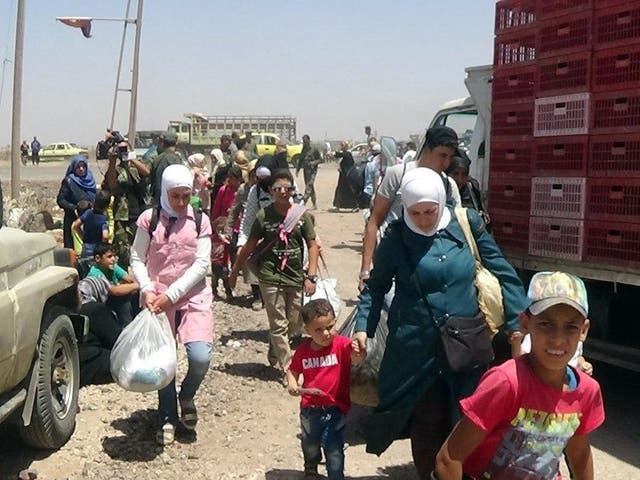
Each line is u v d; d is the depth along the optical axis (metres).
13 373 4.67
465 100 9.76
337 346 4.72
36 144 54.41
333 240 17.81
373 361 5.12
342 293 11.43
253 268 6.88
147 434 5.68
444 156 4.85
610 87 5.65
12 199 16.05
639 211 5.48
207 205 12.73
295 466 5.25
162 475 5.04
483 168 8.41
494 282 4.21
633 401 6.54
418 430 4.29
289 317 6.92
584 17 5.82
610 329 5.94
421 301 4.15
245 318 9.48
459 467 2.87
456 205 4.93
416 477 5.11
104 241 9.36
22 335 4.70
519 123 6.55
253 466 5.23
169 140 10.77
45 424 5.15
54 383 5.41
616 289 5.72
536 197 6.34
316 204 26.05
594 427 2.91
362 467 5.28
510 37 6.62
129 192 10.43
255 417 6.12
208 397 6.48
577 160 5.94
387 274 4.30
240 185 10.35
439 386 4.21
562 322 2.73
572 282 2.77
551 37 6.14
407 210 4.14
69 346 5.57
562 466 5.09
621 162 5.60
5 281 4.62
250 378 7.05
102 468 5.10
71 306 5.74
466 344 4.05
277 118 54.25
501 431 2.87
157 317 5.18
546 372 2.78
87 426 5.84
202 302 5.49
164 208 5.39
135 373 4.97
